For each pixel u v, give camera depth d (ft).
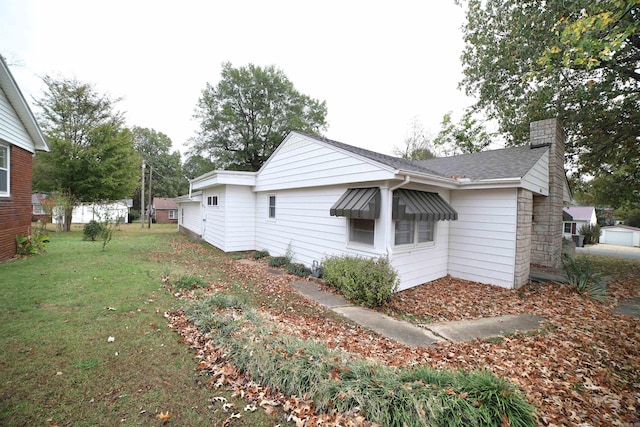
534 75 20.45
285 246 34.19
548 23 28.99
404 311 18.44
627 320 16.78
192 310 14.48
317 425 7.36
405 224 23.39
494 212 25.21
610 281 26.84
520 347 13.23
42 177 61.93
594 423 8.32
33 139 30.48
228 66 91.71
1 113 24.64
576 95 31.99
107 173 64.23
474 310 18.84
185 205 71.51
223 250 40.60
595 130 34.71
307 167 29.37
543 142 30.94
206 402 8.20
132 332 12.12
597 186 49.06
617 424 8.29
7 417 7.07
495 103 42.75
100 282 19.10
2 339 10.88
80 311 13.97
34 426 6.86
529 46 31.68
